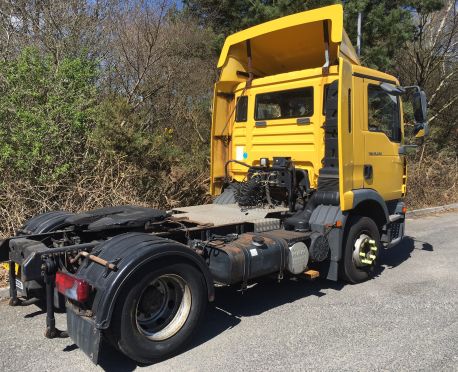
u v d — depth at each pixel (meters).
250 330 4.39
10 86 6.92
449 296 5.36
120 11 11.45
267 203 5.81
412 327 4.45
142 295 3.72
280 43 6.25
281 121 5.96
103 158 7.52
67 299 3.69
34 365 3.68
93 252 3.74
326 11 5.36
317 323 4.56
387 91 5.84
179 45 12.62
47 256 3.72
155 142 8.30
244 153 6.46
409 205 12.52
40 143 6.52
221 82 6.46
